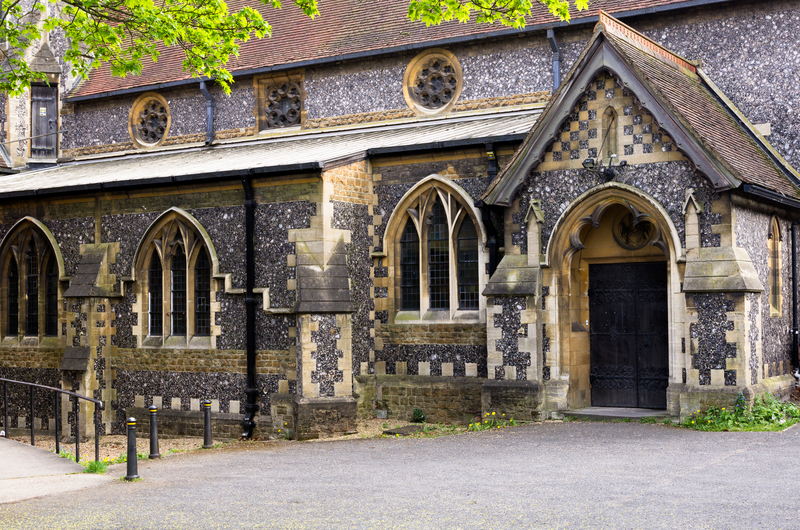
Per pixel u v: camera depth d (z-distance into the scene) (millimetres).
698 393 13352
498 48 18875
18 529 8289
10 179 22281
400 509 8523
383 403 17250
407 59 19688
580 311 15656
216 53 15539
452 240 16750
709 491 8789
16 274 20375
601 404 15602
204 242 17312
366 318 17203
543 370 14961
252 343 16484
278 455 13148
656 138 13992
